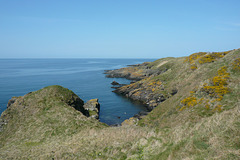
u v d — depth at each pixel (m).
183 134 12.34
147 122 30.44
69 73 160.25
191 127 13.40
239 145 8.30
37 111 31.48
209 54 52.84
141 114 46.00
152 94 58.06
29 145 21.47
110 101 62.78
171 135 13.33
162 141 12.84
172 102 31.95
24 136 25.09
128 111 51.75
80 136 20.69
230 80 24.89
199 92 26.34
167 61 127.56
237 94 21.52
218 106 21.02
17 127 28.86
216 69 31.75
